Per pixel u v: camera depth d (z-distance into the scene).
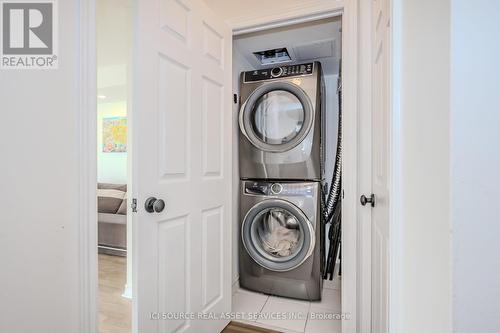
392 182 0.67
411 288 0.59
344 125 1.39
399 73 0.66
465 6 0.44
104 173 4.23
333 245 2.26
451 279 0.44
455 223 0.43
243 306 1.81
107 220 2.90
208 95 1.45
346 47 1.37
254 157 1.98
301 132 1.87
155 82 1.09
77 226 0.80
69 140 0.78
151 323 1.07
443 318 0.46
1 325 0.64
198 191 1.37
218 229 1.55
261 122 2.04
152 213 1.08
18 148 0.67
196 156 1.35
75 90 0.80
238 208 2.06
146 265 1.05
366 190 1.28
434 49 0.49
